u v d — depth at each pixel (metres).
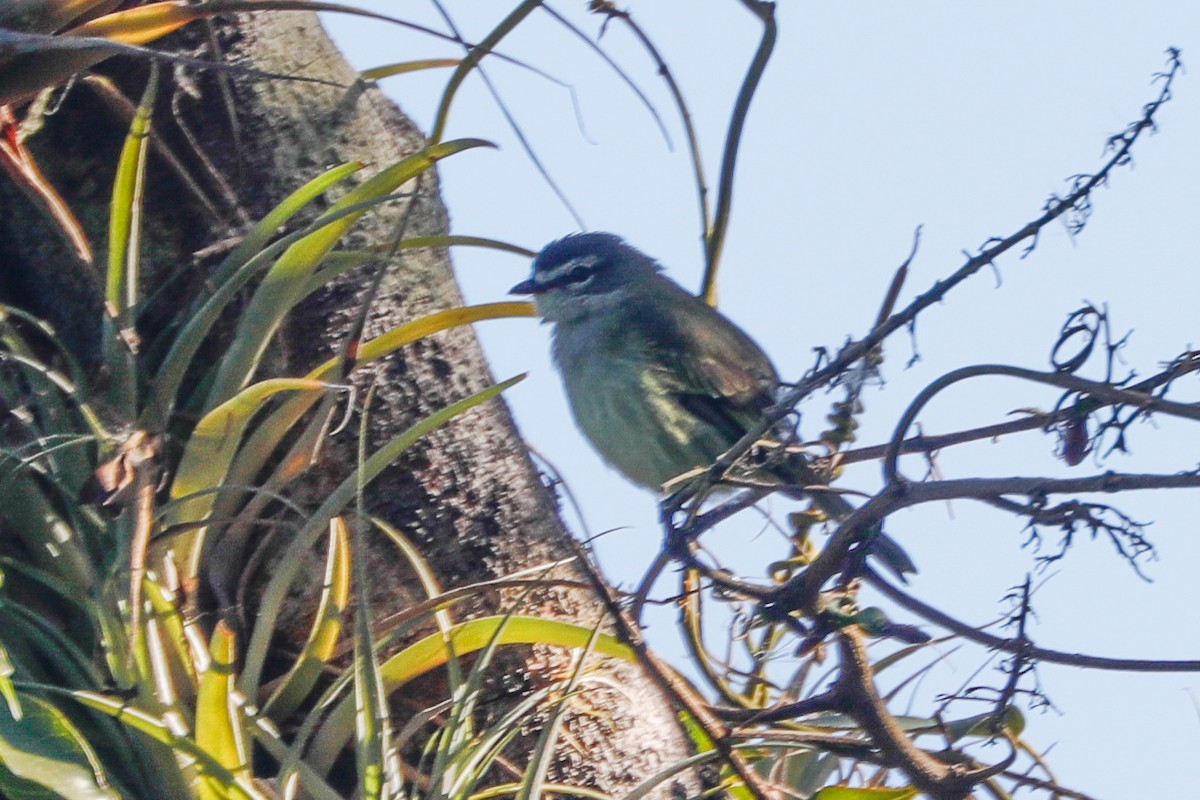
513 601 7.28
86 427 6.93
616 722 7.20
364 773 6.07
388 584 7.13
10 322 7.46
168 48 7.82
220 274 7.25
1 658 5.90
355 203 6.96
